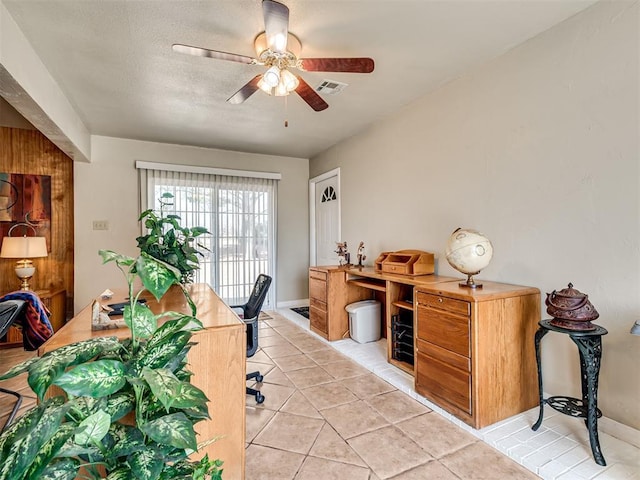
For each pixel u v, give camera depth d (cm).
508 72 236
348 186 430
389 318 291
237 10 190
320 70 212
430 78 275
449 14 195
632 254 177
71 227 407
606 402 187
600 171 189
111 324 149
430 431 195
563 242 206
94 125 375
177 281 94
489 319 196
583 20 195
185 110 333
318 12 192
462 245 222
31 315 229
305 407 223
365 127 390
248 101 314
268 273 510
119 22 198
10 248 339
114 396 90
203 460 103
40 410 76
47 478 74
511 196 236
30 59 218
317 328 380
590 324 171
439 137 293
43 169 396
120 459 87
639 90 173
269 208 512
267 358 310
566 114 204
